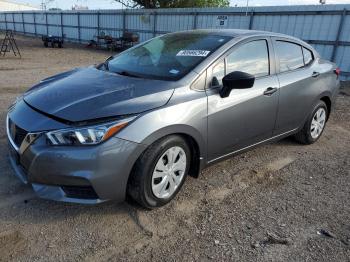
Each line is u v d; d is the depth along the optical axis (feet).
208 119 10.58
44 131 8.67
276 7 47.06
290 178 12.94
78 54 63.46
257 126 12.61
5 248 8.31
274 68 13.32
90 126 8.54
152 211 10.22
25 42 86.69
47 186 8.85
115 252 8.45
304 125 15.80
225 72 11.37
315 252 8.74
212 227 9.61
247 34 12.72
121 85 10.28
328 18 41.96
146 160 9.29
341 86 36.55
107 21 83.56
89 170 8.50
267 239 9.16
